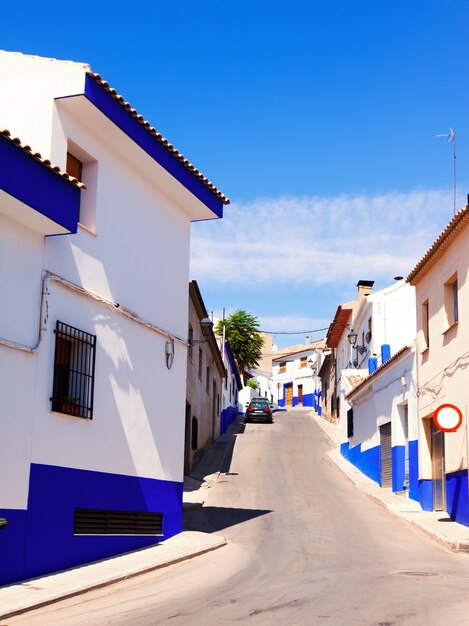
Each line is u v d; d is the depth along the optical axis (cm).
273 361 7900
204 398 3269
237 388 6147
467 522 1627
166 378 1526
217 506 2009
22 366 1079
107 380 1300
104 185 1338
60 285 1178
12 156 1018
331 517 1834
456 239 1745
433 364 1911
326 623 786
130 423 1367
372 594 952
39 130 1197
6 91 1221
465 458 1650
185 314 1642
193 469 2817
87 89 1202
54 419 1144
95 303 1277
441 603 893
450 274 1789
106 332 1306
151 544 1402
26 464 1073
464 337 1677
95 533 1233
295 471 2803
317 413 5981
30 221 1094
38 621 835
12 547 1036
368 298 3275
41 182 1070
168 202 1591
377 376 2531
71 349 1218
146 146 1383
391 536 1582
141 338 1432
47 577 1072
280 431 4372
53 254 1168
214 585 1038
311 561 1257
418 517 1802
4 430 1036
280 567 1194
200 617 828
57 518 1135
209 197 1650
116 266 1357
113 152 1373
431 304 1945
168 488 1497
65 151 1228
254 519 1789
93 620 831
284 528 1653
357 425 2947
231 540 1501
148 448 1428
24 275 1098
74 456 1189
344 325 4353
